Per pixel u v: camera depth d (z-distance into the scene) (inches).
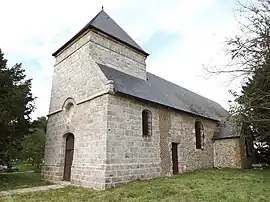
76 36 522.6
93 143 404.8
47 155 531.2
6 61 492.1
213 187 335.3
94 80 440.8
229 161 671.1
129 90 446.0
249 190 312.7
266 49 254.5
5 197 311.9
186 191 306.5
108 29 545.0
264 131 512.1
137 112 451.2
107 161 372.5
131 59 566.9
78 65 500.4
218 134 714.2
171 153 518.0
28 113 494.3
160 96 548.7
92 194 320.2
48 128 550.9
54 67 590.9
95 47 489.7
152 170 456.4
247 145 721.0
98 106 414.3
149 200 263.9
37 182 466.3
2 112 408.8
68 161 477.1
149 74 681.0
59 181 466.9
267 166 715.4
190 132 606.9
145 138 456.4
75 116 469.4
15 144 478.3
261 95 295.9
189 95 794.8
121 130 409.1
